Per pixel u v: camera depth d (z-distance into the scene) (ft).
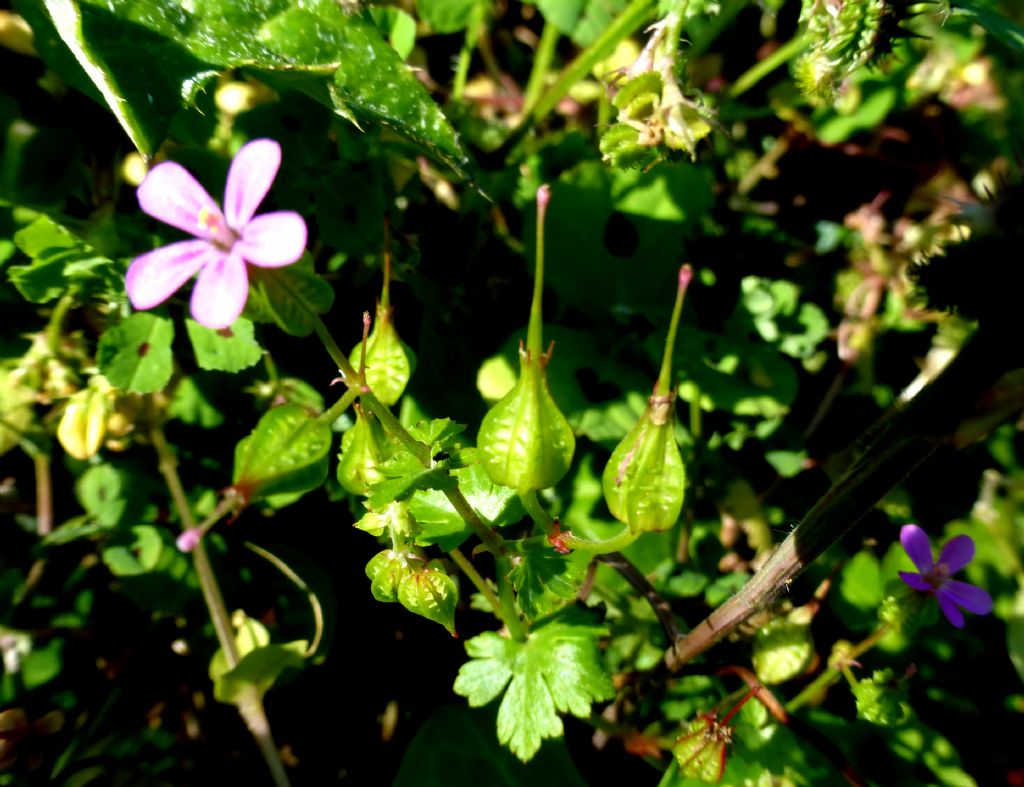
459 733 0.23
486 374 0.26
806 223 0.34
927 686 0.27
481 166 0.30
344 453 0.17
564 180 0.28
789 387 0.28
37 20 0.23
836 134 0.33
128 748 0.24
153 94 0.19
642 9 0.26
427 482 0.15
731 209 0.33
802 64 0.19
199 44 0.19
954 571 0.21
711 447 0.29
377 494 0.15
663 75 0.17
